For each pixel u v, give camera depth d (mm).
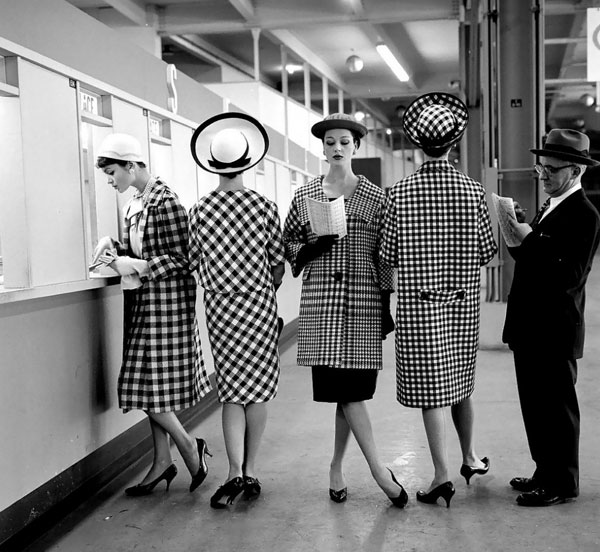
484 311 7344
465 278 3082
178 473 3719
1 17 2844
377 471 3115
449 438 4203
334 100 19188
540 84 6934
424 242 3033
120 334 3854
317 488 3426
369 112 21891
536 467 3334
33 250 3002
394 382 5977
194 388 3381
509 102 7176
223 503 3191
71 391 3297
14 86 2932
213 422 4828
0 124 2959
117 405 3789
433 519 2996
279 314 8102
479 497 3236
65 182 3307
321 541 2816
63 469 3209
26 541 2887
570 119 23156
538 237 3045
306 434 4418
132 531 2971
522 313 3104
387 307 3230
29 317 2965
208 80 13227
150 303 3281
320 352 3105
